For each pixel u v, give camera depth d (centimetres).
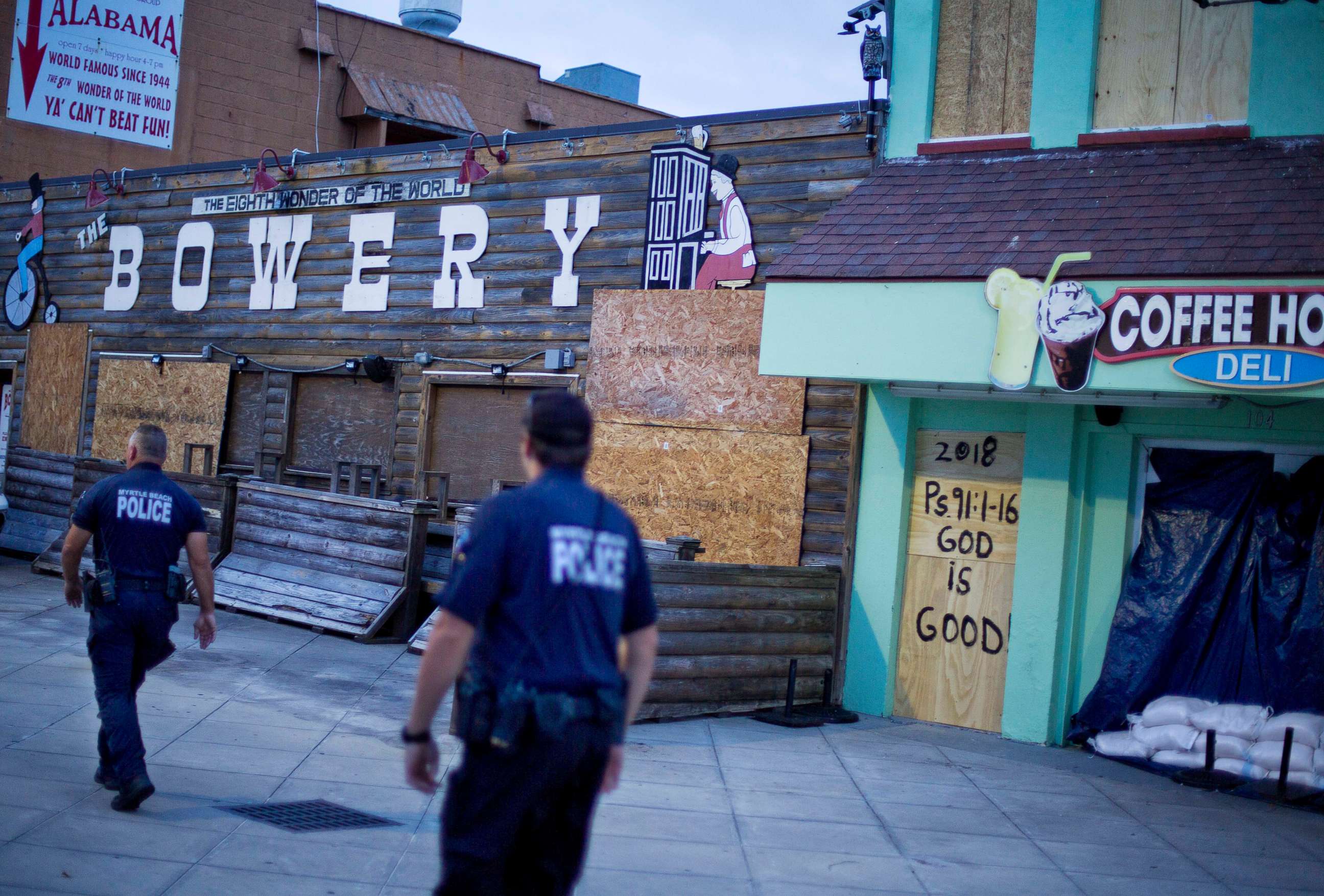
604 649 338
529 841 334
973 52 1002
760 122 1080
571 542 337
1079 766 848
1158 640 884
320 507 1230
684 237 1107
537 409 357
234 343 1471
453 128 2288
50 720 741
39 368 1689
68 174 2072
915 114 1009
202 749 707
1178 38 927
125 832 543
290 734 764
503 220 1248
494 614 335
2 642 982
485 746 324
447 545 1211
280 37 2220
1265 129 883
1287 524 859
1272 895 578
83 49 2073
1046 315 793
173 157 2144
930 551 981
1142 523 916
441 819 340
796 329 882
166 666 940
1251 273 731
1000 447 959
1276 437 860
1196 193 838
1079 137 941
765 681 946
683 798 689
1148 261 771
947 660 969
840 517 1010
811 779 757
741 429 1055
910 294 845
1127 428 909
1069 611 923
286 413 1405
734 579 923
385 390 1338
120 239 1603
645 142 1160
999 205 901
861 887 554
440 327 1289
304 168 1416
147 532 593
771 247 1067
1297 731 796
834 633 991
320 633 1159
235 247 1481
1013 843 643
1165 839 670
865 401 998
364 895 492
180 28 2138
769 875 563
